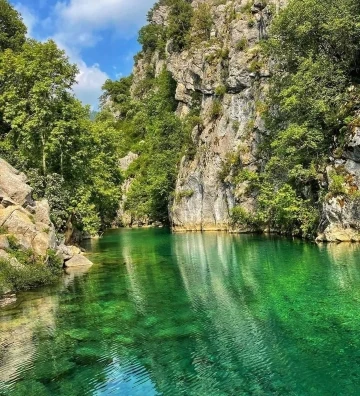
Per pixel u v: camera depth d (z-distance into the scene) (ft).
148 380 38.40
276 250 110.42
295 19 132.26
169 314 57.52
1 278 71.36
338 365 39.40
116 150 204.74
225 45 211.41
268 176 151.64
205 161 204.74
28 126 114.01
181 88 277.03
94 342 48.24
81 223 143.54
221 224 196.65
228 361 41.47
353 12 120.06
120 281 80.43
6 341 49.39
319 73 121.60
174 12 317.01
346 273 75.36
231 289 69.51
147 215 279.08
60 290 74.02
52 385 38.42
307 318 52.44
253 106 185.26
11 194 90.94
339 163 115.24
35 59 118.11
